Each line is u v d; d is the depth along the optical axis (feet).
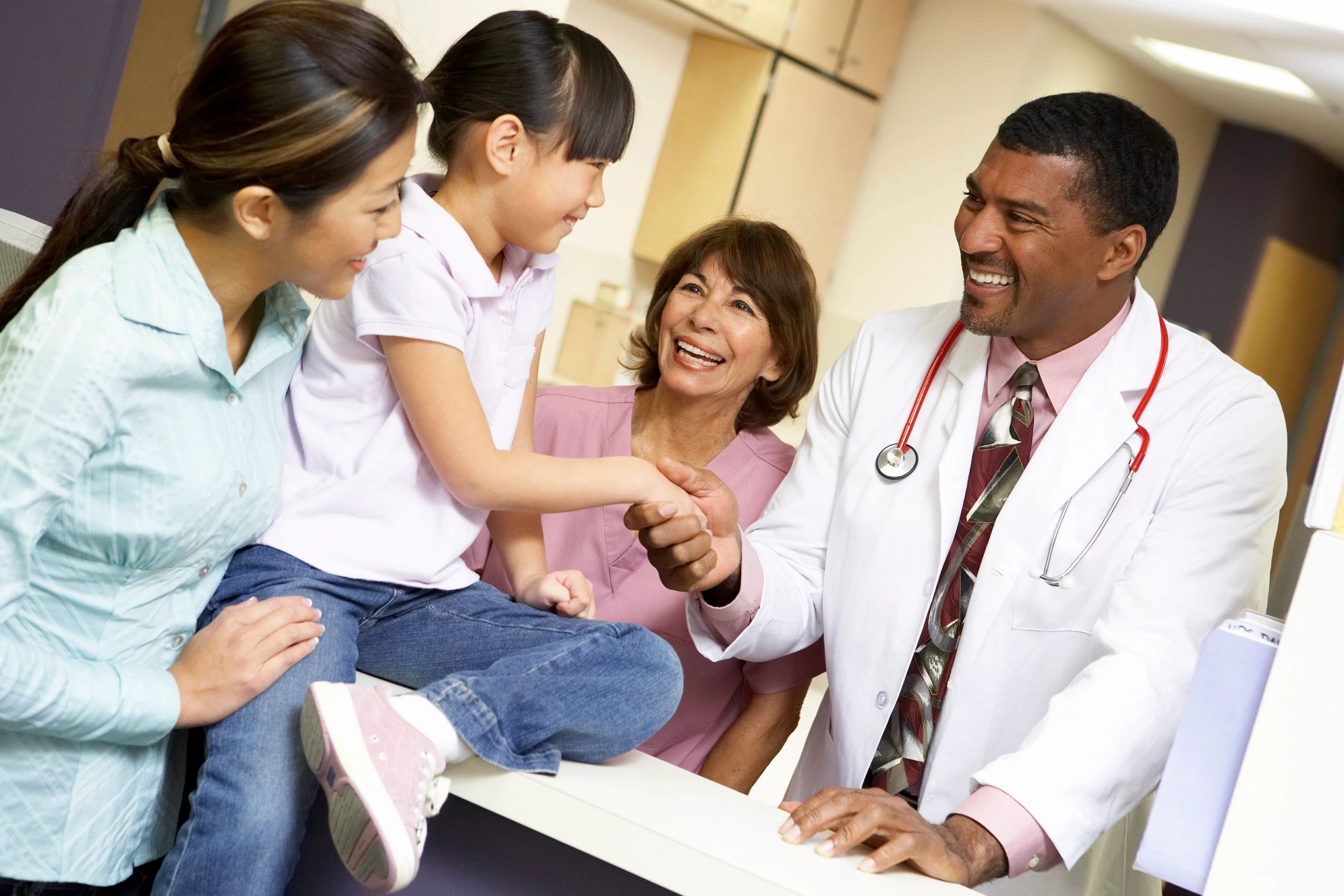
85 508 3.25
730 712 5.93
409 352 3.89
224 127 3.19
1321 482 3.22
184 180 3.28
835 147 15.79
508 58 4.01
